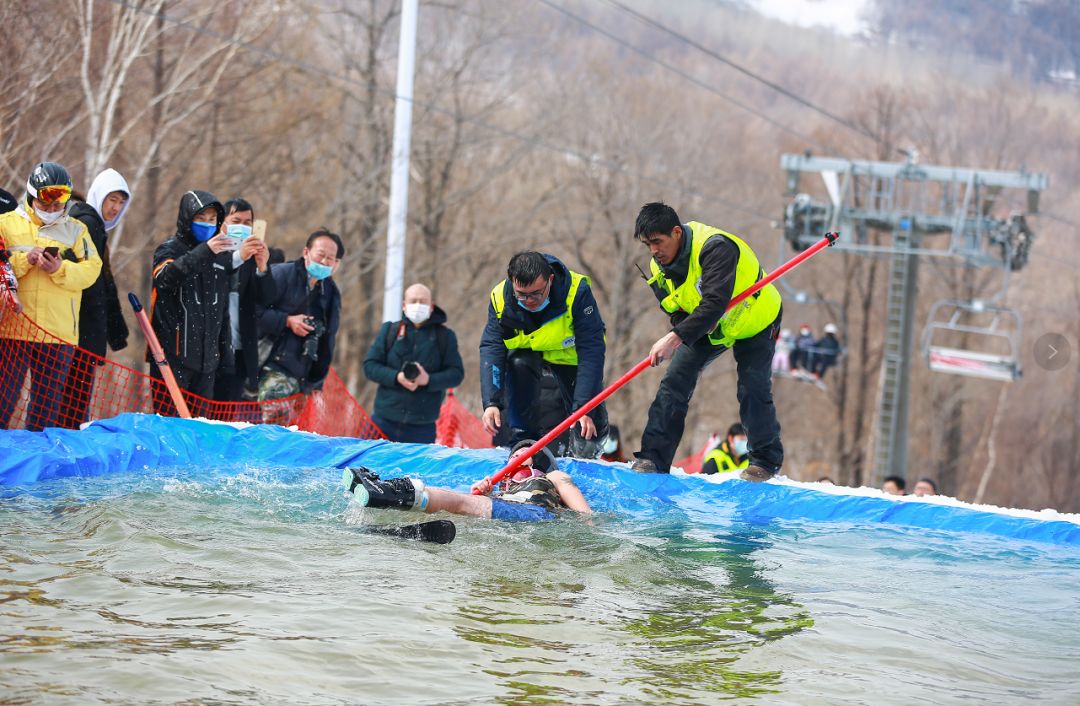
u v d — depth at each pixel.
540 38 36.03
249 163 25.70
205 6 22.83
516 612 4.98
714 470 11.27
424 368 10.08
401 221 16.34
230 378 9.28
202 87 22.86
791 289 27.77
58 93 19.72
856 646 4.78
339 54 31.08
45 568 5.13
